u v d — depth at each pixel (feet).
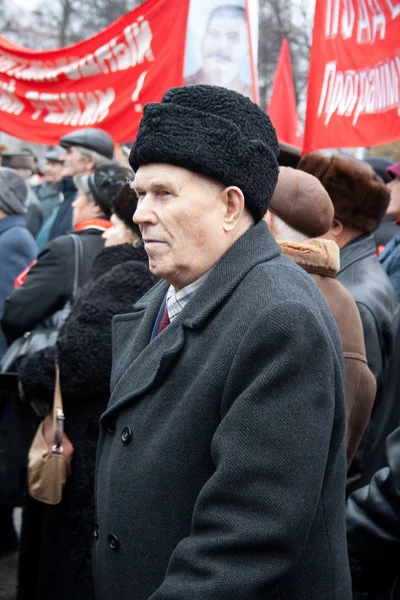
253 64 12.34
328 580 4.55
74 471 7.80
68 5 43.32
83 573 7.75
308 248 6.75
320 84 11.73
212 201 4.66
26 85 13.02
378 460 7.32
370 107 11.44
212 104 4.60
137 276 7.80
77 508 7.77
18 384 8.68
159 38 12.07
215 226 4.70
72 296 9.19
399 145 46.16
